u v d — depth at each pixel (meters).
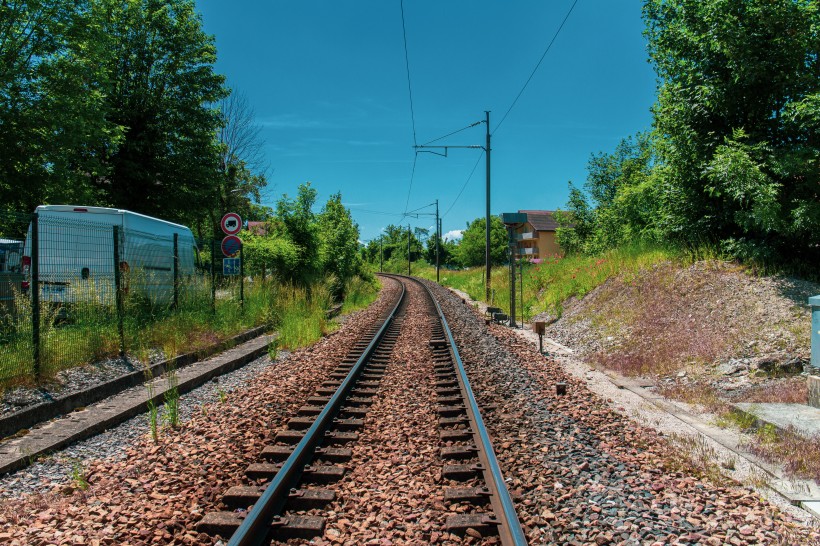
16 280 9.35
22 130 18.22
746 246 11.55
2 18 17.52
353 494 4.44
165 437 6.13
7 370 6.99
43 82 18.91
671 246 14.44
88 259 10.75
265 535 3.72
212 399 8.03
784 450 5.33
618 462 5.08
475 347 12.30
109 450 5.79
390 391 8.16
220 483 4.59
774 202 10.27
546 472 4.78
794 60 10.67
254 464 4.96
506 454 5.24
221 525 3.82
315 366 10.26
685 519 3.93
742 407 6.64
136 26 25.83
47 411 6.55
